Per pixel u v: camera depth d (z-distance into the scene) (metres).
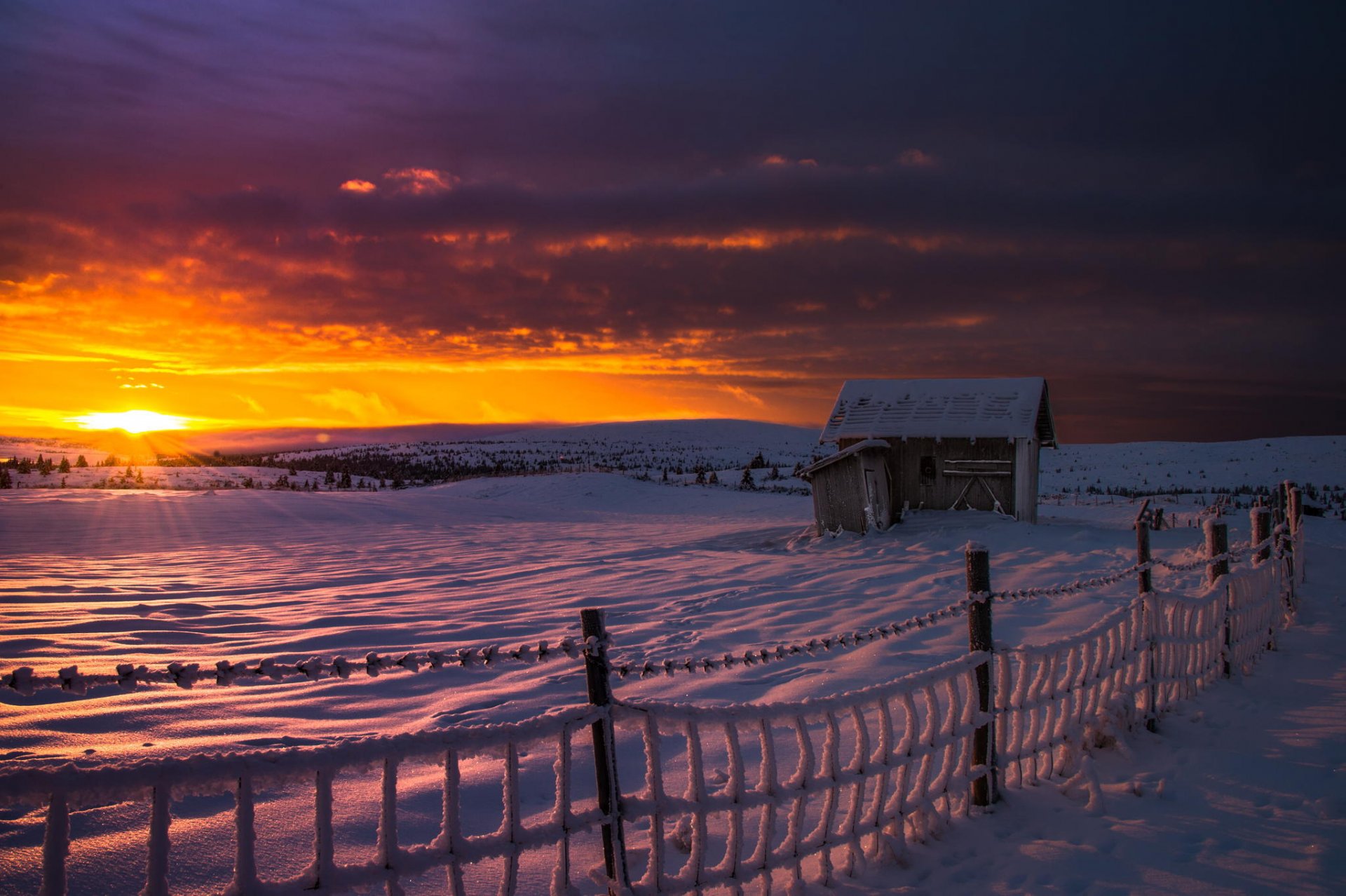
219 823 4.14
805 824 4.66
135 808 4.23
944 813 4.84
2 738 5.18
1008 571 14.03
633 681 7.50
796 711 3.88
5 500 26.19
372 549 19.48
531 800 4.84
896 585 12.88
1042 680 5.48
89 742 5.23
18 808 4.16
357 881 2.62
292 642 9.02
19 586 12.12
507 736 3.00
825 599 11.80
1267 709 6.91
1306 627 10.26
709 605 11.62
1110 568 14.09
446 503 33.88
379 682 7.33
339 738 5.70
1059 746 5.69
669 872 4.03
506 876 2.99
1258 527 9.88
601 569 15.86
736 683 7.44
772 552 19.09
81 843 3.82
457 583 14.10
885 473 21.52
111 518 23.23
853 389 23.36
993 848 4.48
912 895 3.95
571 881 3.88
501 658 3.16
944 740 4.70
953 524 20.39
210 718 6.00
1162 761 5.77
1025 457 20.95
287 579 14.30
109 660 7.69
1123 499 43.38
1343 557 17.19
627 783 5.11
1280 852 4.41
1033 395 21.77
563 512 33.72
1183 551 15.63
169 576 14.18
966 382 22.80
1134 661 6.35
